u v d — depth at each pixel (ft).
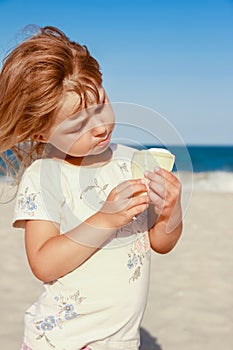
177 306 5.38
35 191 2.47
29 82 2.33
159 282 6.26
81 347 2.45
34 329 2.52
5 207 12.98
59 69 2.30
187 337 4.61
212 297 5.68
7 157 2.65
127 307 2.47
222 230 9.93
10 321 4.89
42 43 2.39
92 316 2.45
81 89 2.26
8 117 2.43
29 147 2.62
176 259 7.43
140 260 2.54
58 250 2.33
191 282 6.24
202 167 47.65
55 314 2.47
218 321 4.99
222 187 24.45
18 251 7.93
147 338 4.58
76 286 2.43
